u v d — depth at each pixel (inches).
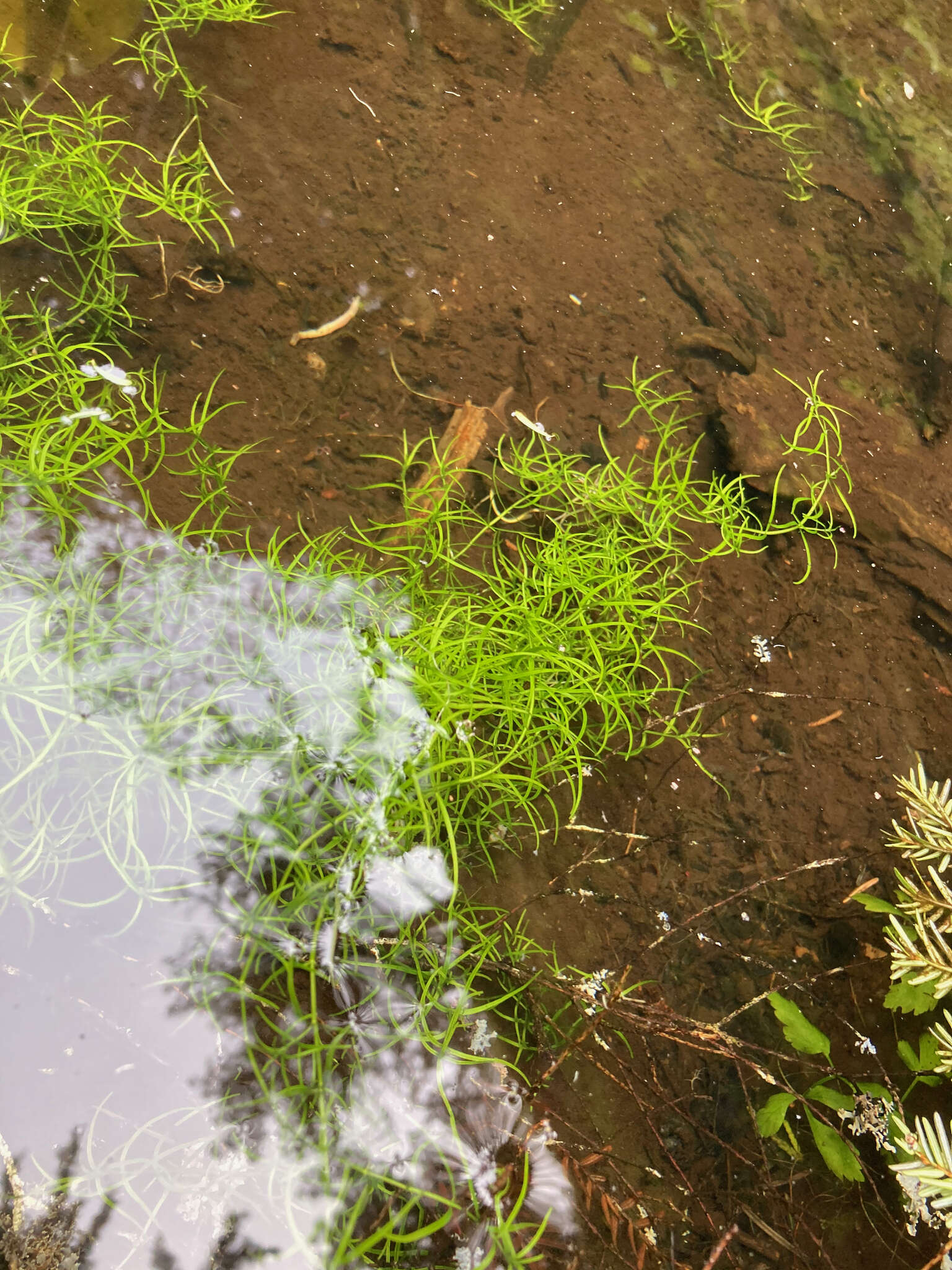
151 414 17.7
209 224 19.8
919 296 24.9
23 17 20.6
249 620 16.6
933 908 16.7
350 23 23.0
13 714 14.9
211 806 15.1
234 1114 13.4
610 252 22.5
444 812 15.5
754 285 23.3
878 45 29.2
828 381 22.7
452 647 17.1
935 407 23.4
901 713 19.6
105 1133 13.0
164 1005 13.8
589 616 18.8
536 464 19.5
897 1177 15.5
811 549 20.9
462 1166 13.8
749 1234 14.7
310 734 16.0
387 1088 14.0
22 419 17.1
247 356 18.9
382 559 17.9
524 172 22.7
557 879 16.5
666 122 25.0
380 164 21.6
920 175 27.0
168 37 21.4
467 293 20.8
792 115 26.6
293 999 14.2
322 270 20.1
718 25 27.2
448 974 15.0
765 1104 15.6
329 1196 13.2
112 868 14.3
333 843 15.3
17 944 13.6
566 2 25.5
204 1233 12.8
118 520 16.8
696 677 18.9
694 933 16.7
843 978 17.1
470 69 23.6
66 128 19.7
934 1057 16.4
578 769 17.4
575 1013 15.5
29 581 16.0
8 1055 13.1
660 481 20.1
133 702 15.4
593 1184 14.3
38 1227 12.4
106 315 18.4
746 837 17.7
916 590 20.9
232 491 17.6
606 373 21.0
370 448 18.7
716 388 21.6
